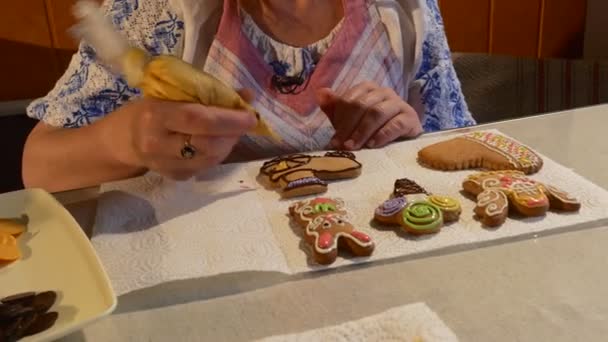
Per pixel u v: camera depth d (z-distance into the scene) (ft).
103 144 2.50
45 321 1.63
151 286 1.87
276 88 3.08
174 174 2.34
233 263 1.95
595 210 2.16
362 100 2.96
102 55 2.19
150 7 3.06
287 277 1.89
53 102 2.99
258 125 2.30
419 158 2.65
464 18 5.63
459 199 2.31
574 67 4.08
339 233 2.00
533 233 2.05
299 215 2.15
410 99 3.51
